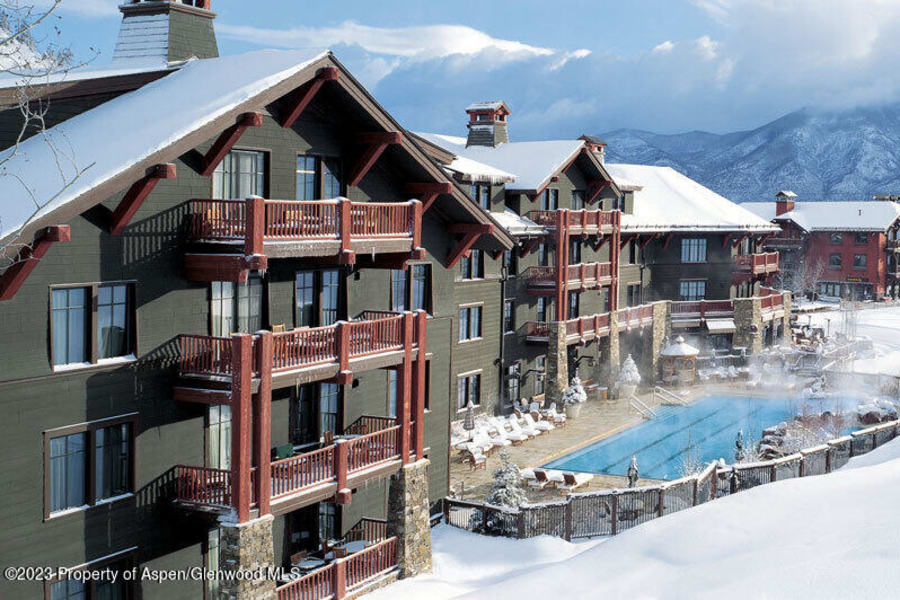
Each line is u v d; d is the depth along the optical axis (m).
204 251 20.23
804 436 39.41
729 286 60.88
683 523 18.64
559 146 47.84
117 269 18.77
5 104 19.95
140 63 24.50
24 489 17.23
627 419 44.72
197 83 21.73
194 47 25.28
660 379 55.16
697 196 63.91
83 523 18.30
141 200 18.39
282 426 23.22
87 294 18.33
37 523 17.48
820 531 16.47
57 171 18.02
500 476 28.61
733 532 17.62
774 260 62.69
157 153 18.05
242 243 19.70
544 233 44.03
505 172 45.22
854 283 99.75
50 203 16.62
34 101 20.56
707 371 55.47
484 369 41.44
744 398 51.12
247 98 19.94
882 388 50.00
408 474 23.84
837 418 42.72
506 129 51.38
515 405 43.56
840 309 82.94
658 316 55.25
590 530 27.41
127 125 19.77
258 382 19.47
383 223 23.42
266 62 22.03
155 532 19.77
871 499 18.22
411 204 24.27
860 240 99.12
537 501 30.86
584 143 47.56
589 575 17.05
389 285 26.77
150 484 19.61
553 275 44.84
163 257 19.70
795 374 56.28
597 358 50.94
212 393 19.59
